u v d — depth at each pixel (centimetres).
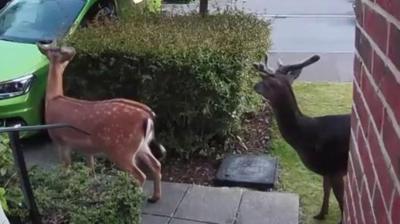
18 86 545
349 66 904
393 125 125
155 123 516
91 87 523
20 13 659
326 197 421
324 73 864
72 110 432
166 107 509
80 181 345
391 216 127
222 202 445
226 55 491
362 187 175
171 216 424
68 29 618
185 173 503
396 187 122
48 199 321
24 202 304
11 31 628
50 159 545
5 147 324
